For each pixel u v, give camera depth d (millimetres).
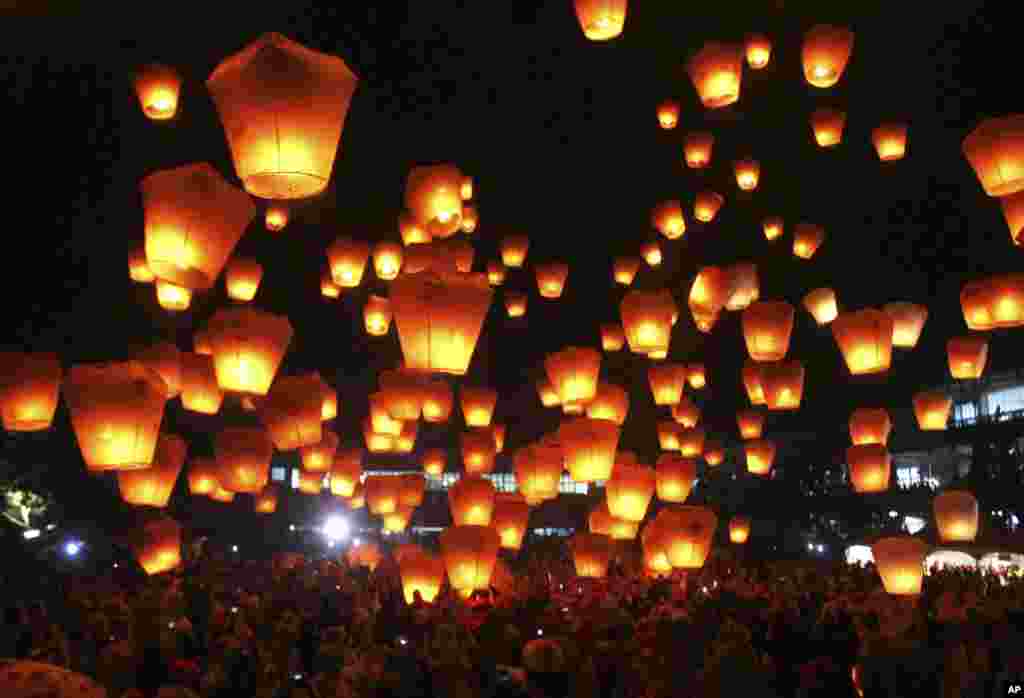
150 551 11555
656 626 7848
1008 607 9188
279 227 14023
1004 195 7207
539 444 11352
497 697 6125
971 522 12680
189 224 5004
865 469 12469
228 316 7582
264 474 10469
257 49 4156
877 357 10336
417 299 6348
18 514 20141
